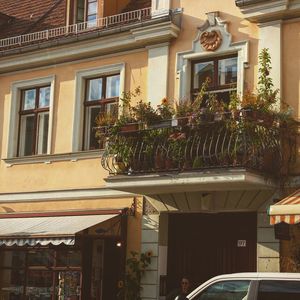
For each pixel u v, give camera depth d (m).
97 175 15.59
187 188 13.39
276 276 8.84
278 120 12.76
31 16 19.25
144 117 13.45
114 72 15.92
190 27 14.78
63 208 16.08
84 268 14.88
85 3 17.00
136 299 14.35
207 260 14.28
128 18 16.22
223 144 12.43
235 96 12.80
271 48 13.61
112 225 14.83
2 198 17.14
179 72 14.73
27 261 16.05
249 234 13.84
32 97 17.34
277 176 12.85
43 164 16.61
